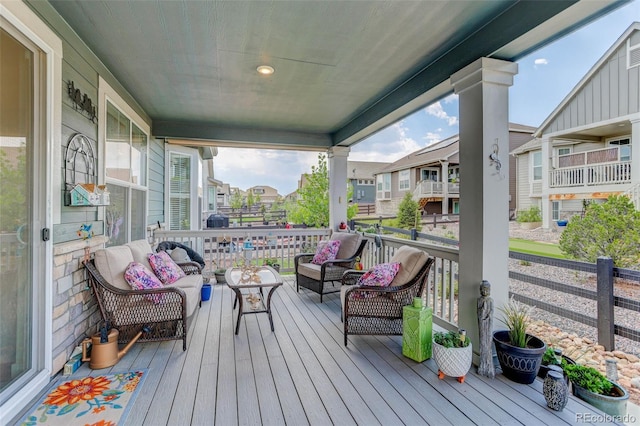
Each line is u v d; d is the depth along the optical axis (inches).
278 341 123.1
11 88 78.1
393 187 650.8
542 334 142.3
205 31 105.3
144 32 106.2
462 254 110.8
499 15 96.7
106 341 101.6
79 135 110.7
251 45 114.1
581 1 76.2
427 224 400.8
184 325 114.3
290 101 173.6
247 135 230.4
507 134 105.4
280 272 249.4
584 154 302.5
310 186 335.9
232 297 184.4
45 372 88.4
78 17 97.9
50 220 91.0
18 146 80.9
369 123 184.7
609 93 266.5
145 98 170.1
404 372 99.5
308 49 117.0
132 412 78.4
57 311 94.3
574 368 90.7
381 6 91.6
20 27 78.4
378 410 80.1
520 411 80.0
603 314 114.7
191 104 179.3
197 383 92.4
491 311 97.4
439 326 132.3
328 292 180.5
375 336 128.5
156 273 137.3
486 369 97.0
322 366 103.0
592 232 181.5
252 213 592.7
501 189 104.6
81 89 112.2
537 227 350.6
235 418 76.6
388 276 121.6
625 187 265.1
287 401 83.7
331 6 91.4
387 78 142.9
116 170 149.0
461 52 112.4
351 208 354.0
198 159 273.1
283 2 89.5
